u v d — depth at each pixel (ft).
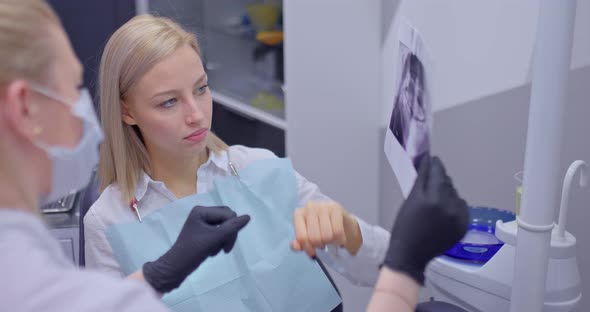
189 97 4.02
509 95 5.29
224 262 4.27
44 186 2.29
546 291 4.14
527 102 5.17
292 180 4.69
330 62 6.87
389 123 4.24
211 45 10.64
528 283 3.37
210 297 4.16
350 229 3.86
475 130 5.64
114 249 4.23
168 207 4.35
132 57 3.97
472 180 5.80
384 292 2.38
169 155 4.42
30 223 2.14
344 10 6.72
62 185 2.43
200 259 3.13
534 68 3.10
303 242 3.39
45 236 2.21
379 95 7.06
